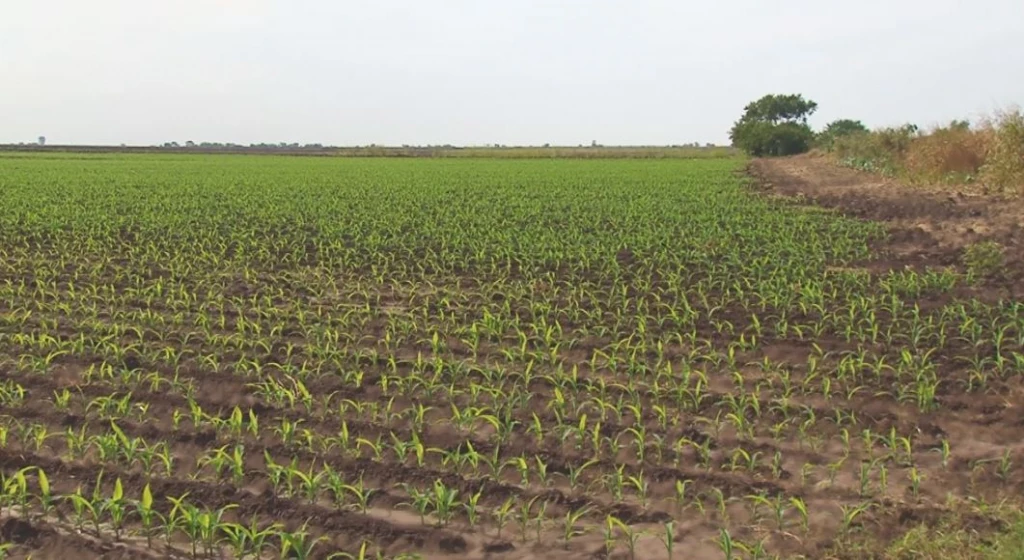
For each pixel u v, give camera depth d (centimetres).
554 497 661
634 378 924
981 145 2812
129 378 928
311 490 652
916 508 626
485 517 637
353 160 6669
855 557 564
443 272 1478
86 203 2498
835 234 1802
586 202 2531
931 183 2831
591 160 6500
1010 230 1741
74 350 1012
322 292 1353
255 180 3647
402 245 1722
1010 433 764
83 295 1304
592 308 1226
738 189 2983
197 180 3619
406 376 945
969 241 1658
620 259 1565
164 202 2534
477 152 8250
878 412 820
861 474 666
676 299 1238
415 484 686
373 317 1196
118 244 1783
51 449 757
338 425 809
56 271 1508
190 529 595
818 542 584
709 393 874
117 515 608
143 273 1490
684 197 2672
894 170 3391
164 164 5466
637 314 1180
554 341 1061
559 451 746
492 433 791
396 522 632
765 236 1772
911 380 897
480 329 1103
